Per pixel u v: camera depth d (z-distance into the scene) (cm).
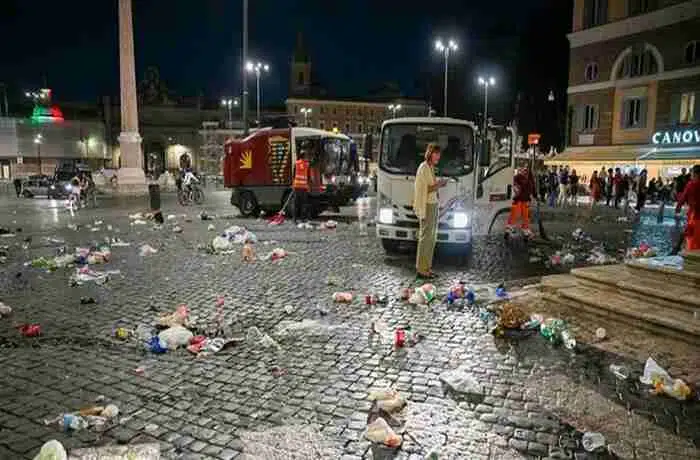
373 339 624
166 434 411
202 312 734
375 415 441
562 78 5875
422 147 1096
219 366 544
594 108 3888
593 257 1175
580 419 438
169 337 601
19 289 857
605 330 641
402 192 1091
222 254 1185
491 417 440
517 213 1470
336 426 424
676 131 3244
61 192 3369
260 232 1577
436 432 416
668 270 720
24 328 643
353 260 1123
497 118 6341
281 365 546
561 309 729
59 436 407
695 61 3244
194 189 2723
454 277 970
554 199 3067
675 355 565
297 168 1798
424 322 689
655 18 3431
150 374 524
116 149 9738
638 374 521
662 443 402
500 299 790
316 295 826
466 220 1083
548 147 5994
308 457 381
